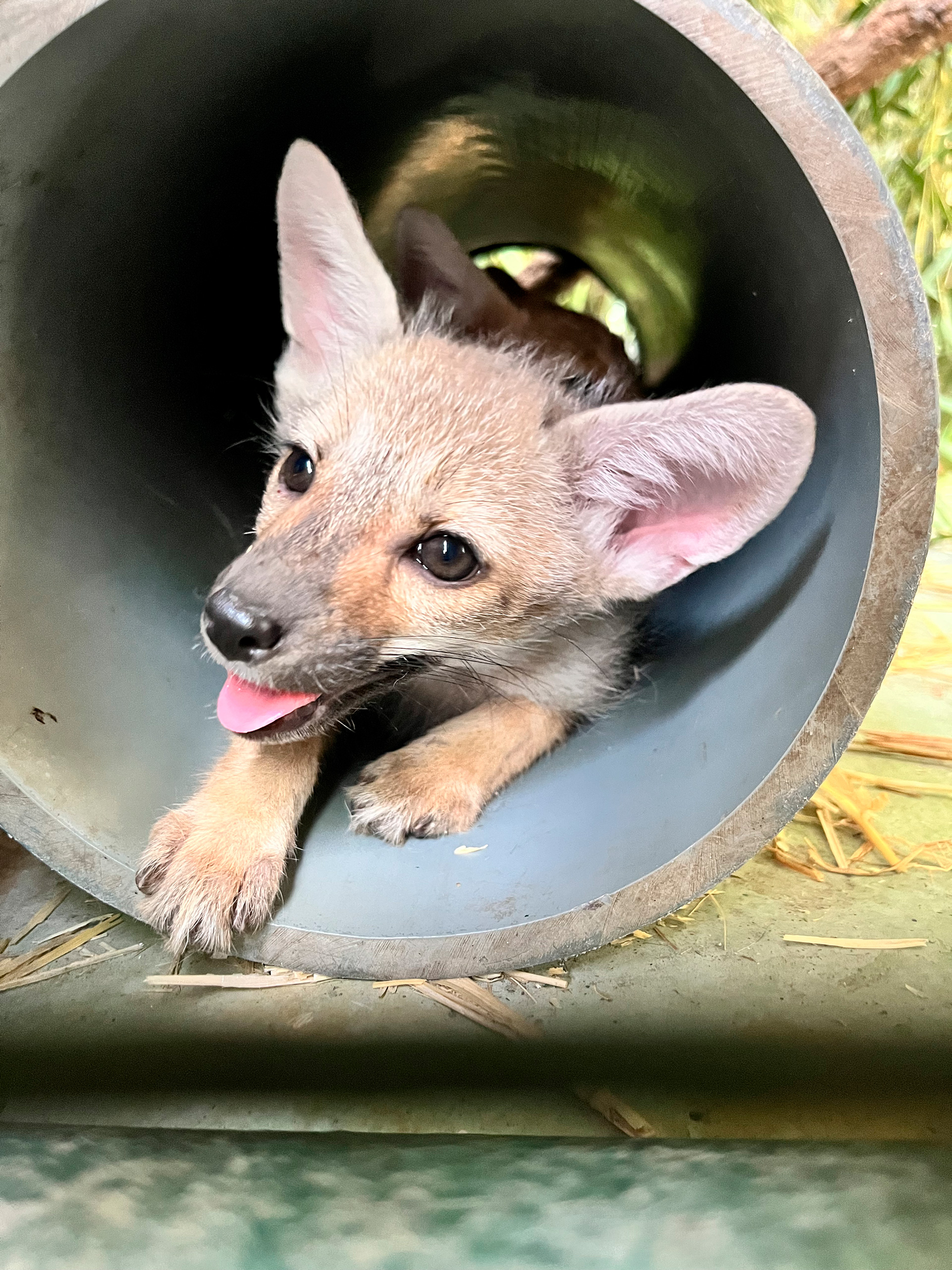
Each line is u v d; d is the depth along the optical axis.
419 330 0.24
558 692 0.23
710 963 0.22
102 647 0.20
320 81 0.24
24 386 0.19
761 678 0.18
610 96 0.23
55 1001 0.20
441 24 0.23
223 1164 0.15
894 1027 0.20
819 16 0.38
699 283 0.31
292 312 0.23
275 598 0.17
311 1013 0.20
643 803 0.18
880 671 0.15
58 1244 0.13
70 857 0.17
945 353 0.47
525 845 0.19
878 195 0.13
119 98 0.18
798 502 0.20
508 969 0.17
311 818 0.21
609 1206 0.14
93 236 0.20
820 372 0.18
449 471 0.20
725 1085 0.19
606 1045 0.20
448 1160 0.15
